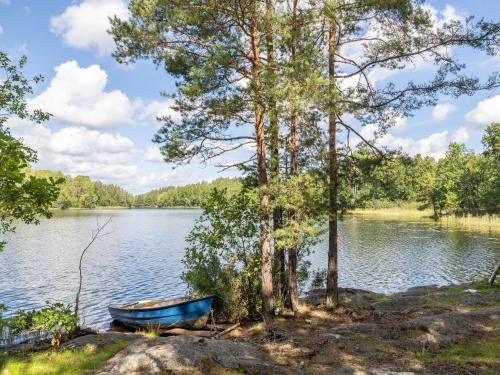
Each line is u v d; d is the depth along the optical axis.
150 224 88.50
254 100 12.27
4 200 6.80
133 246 47.22
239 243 16.45
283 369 8.63
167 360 8.64
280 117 12.73
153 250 43.56
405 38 13.55
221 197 16.02
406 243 44.16
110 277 28.70
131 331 16.95
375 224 71.44
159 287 25.78
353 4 13.45
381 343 10.26
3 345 11.80
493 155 65.25
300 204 13.42
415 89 13.89
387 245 43.00
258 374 8.32
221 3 11.98
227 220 15.77
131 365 8.54
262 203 13.83
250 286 15.84
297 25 13.23
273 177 14.74
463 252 37.12
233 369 8.49
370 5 12.91
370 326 12.08
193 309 15.38
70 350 10.42
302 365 8.85
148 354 8.88
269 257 13.91
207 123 13.94
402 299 17.20
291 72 11.80
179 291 24.77
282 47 13.39
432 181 82.69
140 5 11.97
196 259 16.70
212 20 12.71
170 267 32.69
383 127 14.76
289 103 11.84
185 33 13.02
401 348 9.80
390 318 13.65
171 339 9.96
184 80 14.48
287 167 16.05
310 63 13.05
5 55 11.81
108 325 18.12
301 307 15.69
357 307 16.03
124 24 12.63
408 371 8.09
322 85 11.98
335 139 14.79
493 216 71.75
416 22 13.16
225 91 13.64
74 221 95.94
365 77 14.60
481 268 29.81
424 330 10.97
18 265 33.38
